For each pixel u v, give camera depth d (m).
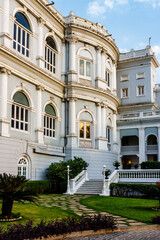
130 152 33.97
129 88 39.25
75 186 21.39
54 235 8.47
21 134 20.89
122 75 39.94
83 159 26.27
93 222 9.59
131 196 19.11
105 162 28.14
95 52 29.53
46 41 26.09
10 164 18.67
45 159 23.08
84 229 9.22
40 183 20.20
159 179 20.70
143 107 37.66
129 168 24.64
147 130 33.12
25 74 21.33
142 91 38.72
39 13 23.92
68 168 21.11
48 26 25.33
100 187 21.20
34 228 8.39
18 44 21.48
